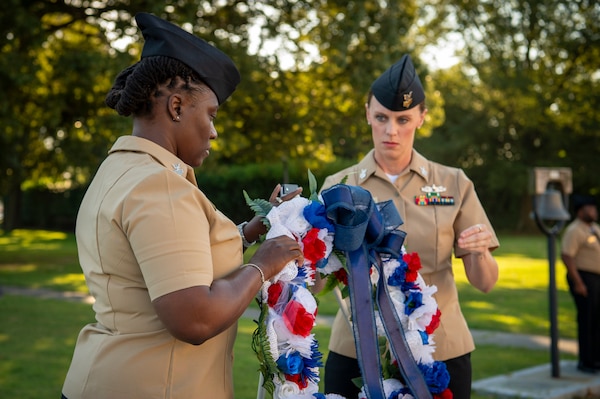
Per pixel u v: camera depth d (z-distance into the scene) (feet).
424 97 10.66
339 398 7.35
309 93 52.70
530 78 102.06
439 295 10.20
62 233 98.53
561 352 25.25
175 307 5.71
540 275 51.16
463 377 10.12
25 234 96.27
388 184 10.57
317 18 48.34
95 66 43.75
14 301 36.06
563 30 102.01
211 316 5.81
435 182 10.61
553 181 22.33
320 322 30.27
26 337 26.03
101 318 6.43
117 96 6.63
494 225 110.93
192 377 6.23
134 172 6.19
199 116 6.54
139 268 6.12
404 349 7.41
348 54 48.42
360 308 7.28
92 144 53.26
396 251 7.64
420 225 10.28
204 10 47.83
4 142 55.06
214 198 92.17
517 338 27.78
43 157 61.21
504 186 104.47
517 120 105.50
